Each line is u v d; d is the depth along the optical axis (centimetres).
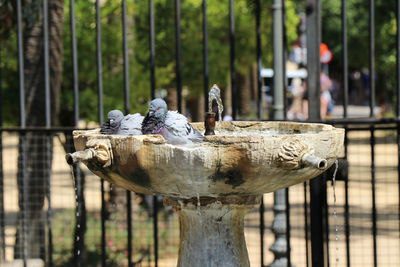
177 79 729
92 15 1250
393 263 1013
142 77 1309
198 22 1528
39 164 952
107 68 1279
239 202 538
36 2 935
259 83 731
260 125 596
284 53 773
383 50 3077
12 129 747
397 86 723
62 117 1285
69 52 1236
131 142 477
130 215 737
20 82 743
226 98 2325
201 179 475
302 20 2842
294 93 3200
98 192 1516
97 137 503
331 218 1324
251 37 1736
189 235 559
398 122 714
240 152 461
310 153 477
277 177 482
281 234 891
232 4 726
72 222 1112
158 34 1471
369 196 1552
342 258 1062
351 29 3131
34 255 945
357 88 5703
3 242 841
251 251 1141
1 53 1212
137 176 492
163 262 1031
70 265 968
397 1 721
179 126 500
